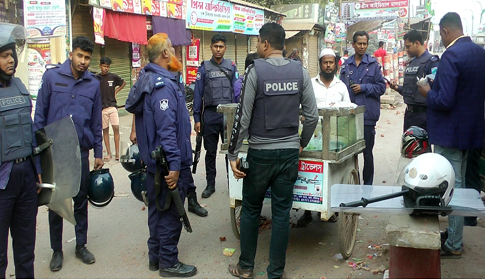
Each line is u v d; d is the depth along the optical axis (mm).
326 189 3568
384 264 3781
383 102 14578
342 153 3621
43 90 3760
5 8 7301
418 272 2697
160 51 3521
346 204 2711
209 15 13812
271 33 3400
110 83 7289
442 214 2617
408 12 32219
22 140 2979
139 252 4121
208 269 3775
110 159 7477
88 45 3691
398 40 29703
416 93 4945
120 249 4188
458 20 3662
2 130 2869
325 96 4555
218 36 5301
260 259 3941
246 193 3473
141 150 3623
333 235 4457
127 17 9906
